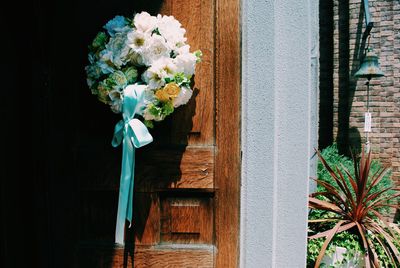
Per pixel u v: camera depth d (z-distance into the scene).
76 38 1.60
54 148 1.61
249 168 1.59
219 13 1.55
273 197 1.58
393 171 4.43
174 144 1.59
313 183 3.17
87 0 1.60
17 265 1.62
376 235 2.48
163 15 1.58
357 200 2.62
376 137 4.48
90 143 1.62
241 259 1.61
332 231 2.40
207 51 1.56
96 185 1.62
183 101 1.50
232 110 1.57
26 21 1.57
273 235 1.60
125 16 1.59
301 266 1.67
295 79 1.63
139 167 1.59
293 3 1.61
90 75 1.52
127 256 1.62
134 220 1.61
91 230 1.64
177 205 1.61
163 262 1.61
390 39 4.33
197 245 1.60
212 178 1.58
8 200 1.61
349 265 2.41
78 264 1.64
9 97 1.58
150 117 1.47
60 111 1.61
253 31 1.56
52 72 1.60
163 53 1.45
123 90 1.45
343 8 4.57
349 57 4.52
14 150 1.60
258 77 1.57
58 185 1.62
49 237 1.63
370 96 4.47
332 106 4.80
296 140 1.65
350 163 4.03
